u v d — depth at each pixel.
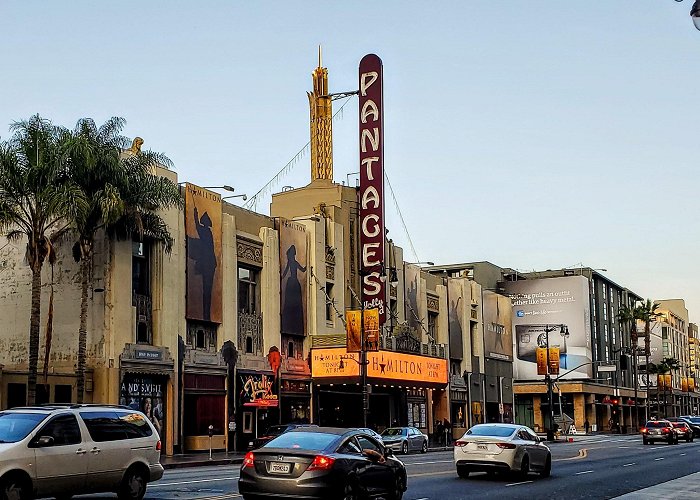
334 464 15.55
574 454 44.88
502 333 87.69
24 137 36.25
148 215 39.91
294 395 53.28
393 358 56.84
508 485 24.14
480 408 80.00
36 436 15.61
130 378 40.84
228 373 47.62
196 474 28.28
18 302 43.06
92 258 40.94
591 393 116.56
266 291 52.00
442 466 33.69
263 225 53.16
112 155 36.84
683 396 177.25
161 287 43.19
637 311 123.50
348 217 62.56
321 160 66.50
